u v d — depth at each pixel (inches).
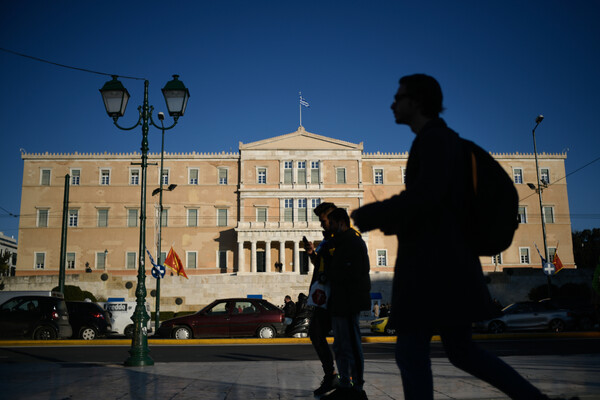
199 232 2354.8
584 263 2898.6
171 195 2375.7
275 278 1753.2
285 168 2417.6
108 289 1708.9
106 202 2361.0
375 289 1815.9
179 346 688.4
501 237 99.7
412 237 101.7
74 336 874.8
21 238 2322.8
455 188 99.3
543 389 215.2
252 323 830.5
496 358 104.7
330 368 219.3
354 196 2380.7
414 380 100.7
